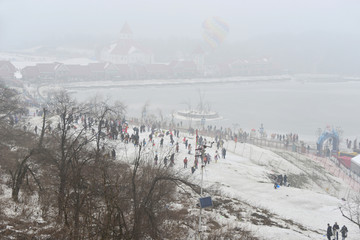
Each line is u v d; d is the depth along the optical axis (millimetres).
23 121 66188
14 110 53250
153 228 26953
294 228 41125
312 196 54062
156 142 73812
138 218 25188
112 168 34344
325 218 47000
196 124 121375
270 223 40719
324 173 79188
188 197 42562
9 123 54531
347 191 70562
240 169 64188
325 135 93812
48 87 193500
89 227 23172
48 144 42562
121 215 24422
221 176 58219
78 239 23281
